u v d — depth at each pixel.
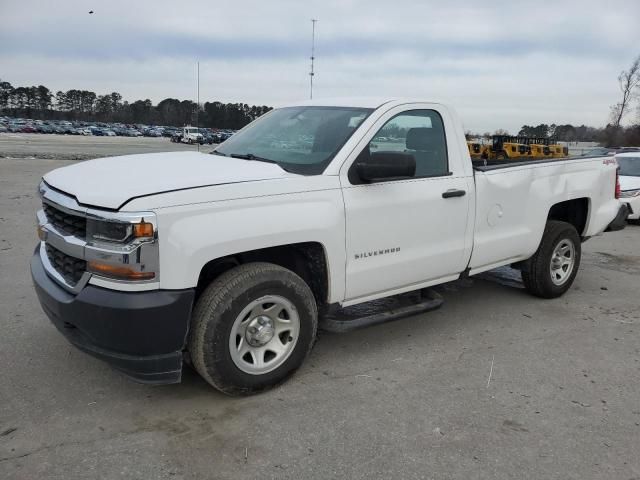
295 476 2.85
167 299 3.10
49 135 81.50
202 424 3.30
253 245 3.39
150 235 3.03
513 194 5.04
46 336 4.46
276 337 3.68
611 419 3.48
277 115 4.84
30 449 3.00
